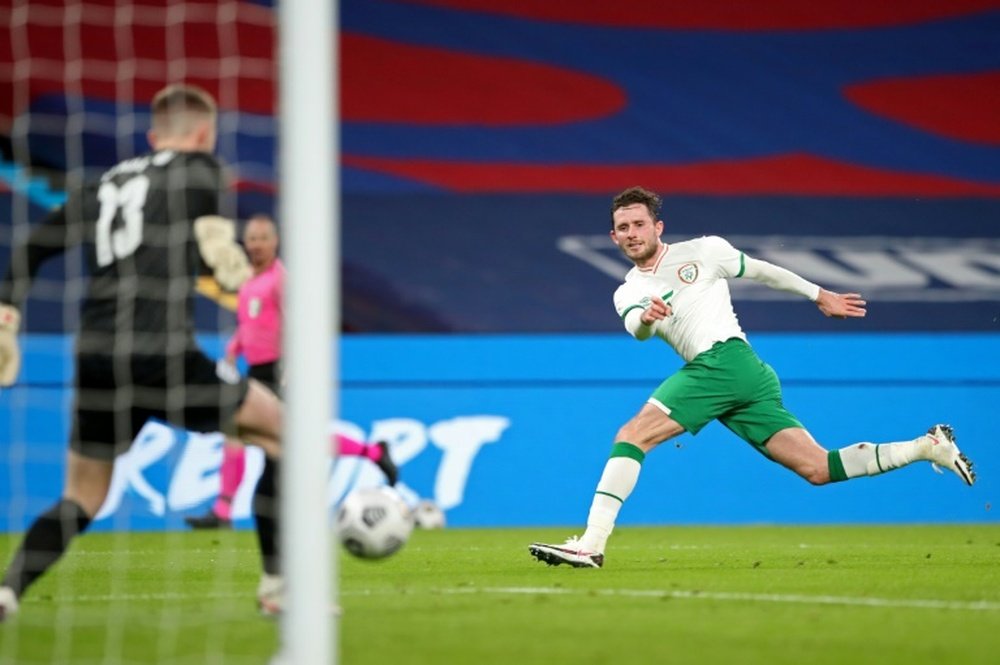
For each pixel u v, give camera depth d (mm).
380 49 69562
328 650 13859
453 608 19500
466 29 71562
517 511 45781
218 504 40062
